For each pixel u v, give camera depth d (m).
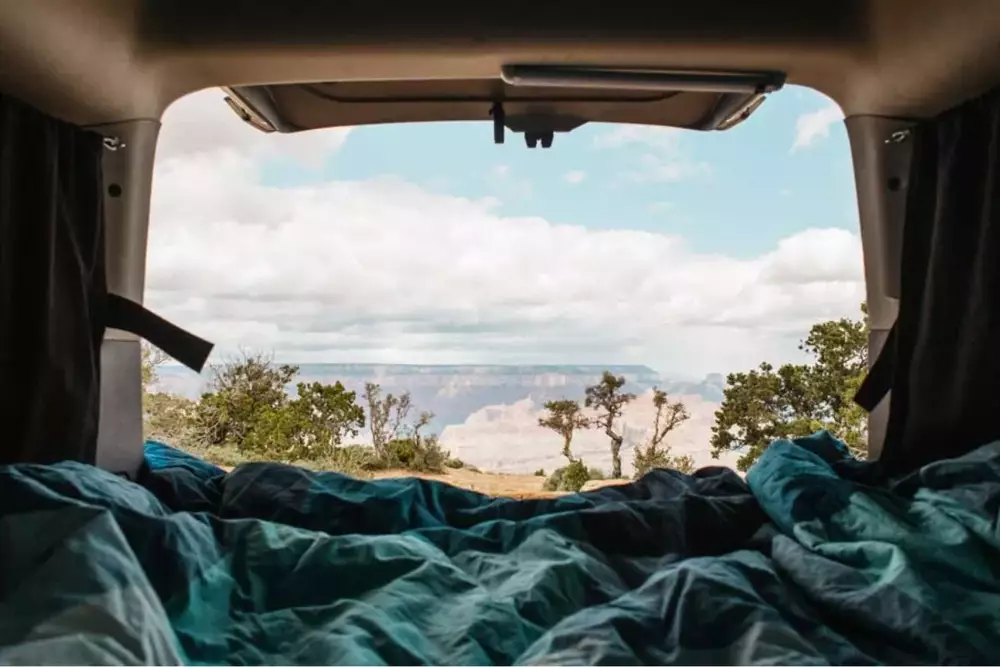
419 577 1.09
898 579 0.98
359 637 0.90
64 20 1.21
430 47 1.40
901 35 1.38
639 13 1.39
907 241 1.57
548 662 0.84
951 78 1.44
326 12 1.38
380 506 1.38
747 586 1.02
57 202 1.37
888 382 1.59
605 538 1.31
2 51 1.21
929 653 0.87
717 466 1.67
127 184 1.56
